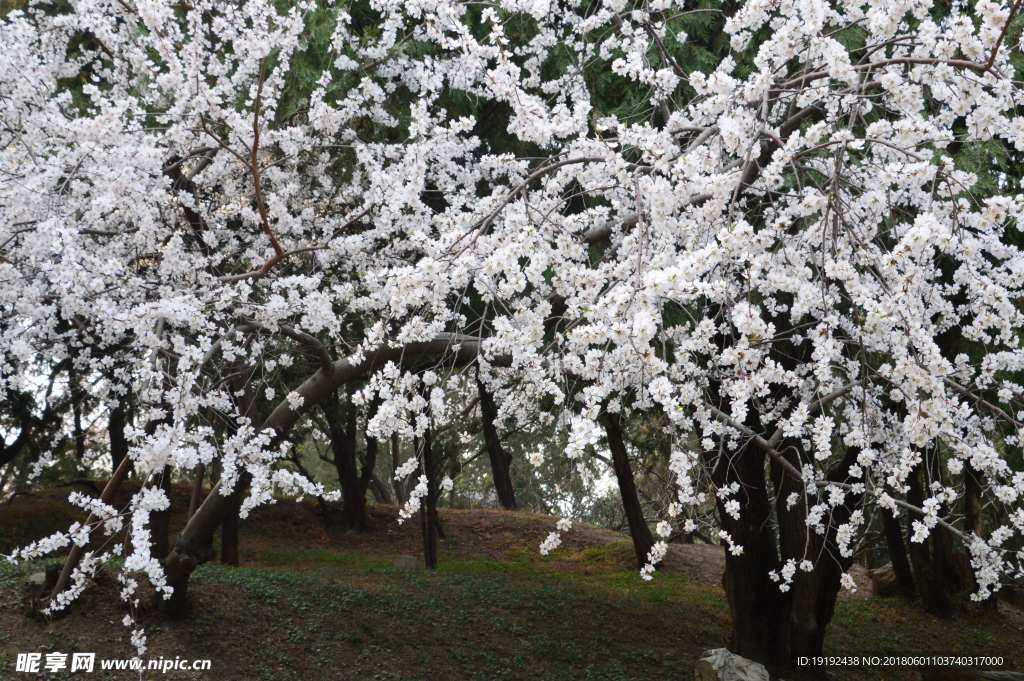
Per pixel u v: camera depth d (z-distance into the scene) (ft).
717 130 12.85
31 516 46.26
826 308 10.91
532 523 59.67
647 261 11.38
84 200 18.03
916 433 11.10
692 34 22.35
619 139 12.52
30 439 43.88
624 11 20.04
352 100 19.63
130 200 17.47
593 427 9.45
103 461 57.11
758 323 9.53
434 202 27.12
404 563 44.83
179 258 18.61
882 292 11.62
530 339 11.03
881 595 44.98
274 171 20.80
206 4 18.39
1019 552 12.09
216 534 52.31
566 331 11.71
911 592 43.73
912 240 9.44
